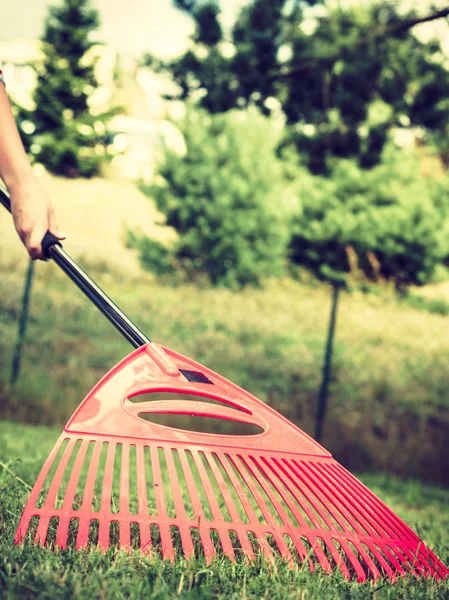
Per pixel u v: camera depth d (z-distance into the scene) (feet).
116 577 5.36
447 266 71.51
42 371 28.68
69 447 6.33
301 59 25.39
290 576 5.98
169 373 7.15
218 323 42.45
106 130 105.91
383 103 24.98
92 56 105.40
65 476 12.64
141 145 128.77
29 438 18.71
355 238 68.80
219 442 6.88
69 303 37.81
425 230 69.82
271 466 6.86
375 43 24.52
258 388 32.58
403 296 67.05
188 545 6.07
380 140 25.90
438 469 25.50
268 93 26.21
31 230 6.89
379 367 37.35
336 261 69.36
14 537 5.75
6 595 4.63
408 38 24.58
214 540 7.52
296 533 6.48
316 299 57.31
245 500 6.51
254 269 64.44
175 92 28.86
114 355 32.55
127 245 64.69
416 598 5.92
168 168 67.41
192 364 7.50
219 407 7.15
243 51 26.02
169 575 5.58
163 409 6.86
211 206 65.21
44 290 39.91
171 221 66.74
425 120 25.38
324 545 7.53
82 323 35.88
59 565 5.41
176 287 57.00
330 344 25.98
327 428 26.48
